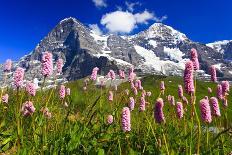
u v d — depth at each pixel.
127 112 0.33
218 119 0.42
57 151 0.34
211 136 0.41
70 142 0.35
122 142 0.39
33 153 0.33
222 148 0.37
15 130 0.39
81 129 0.38
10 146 0.38
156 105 0.34
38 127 0.38
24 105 0.42
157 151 0.36
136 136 0.41
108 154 0.36
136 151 0.37
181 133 0.42
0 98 0.48
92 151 0.35
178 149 0.36
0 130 0.40
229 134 0.42
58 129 0.41
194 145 0.37
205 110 0.30
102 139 0.38
